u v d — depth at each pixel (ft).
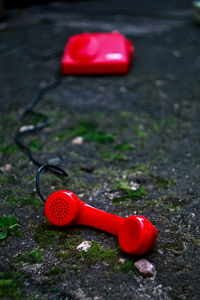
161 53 7.47
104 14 11.34
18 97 5.50
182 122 4.83
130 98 5.42
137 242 2.98
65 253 3.16
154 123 4.82
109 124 4.81
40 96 5.51
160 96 5.48
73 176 3.95
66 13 11.48
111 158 4.21
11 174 3.98
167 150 4.32
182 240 3.24
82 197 3.68
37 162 4.11
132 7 12.66
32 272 3.04
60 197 3.25
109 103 5.28
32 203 3.61
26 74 6.43
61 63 6.63
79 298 2.88
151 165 4.09
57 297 2.89
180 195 3.67
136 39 8.50
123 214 3.49
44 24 9.86
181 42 8.23
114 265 3.06
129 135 4.59
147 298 2.87
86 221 3.29
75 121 4.88
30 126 4.78
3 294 2.89
